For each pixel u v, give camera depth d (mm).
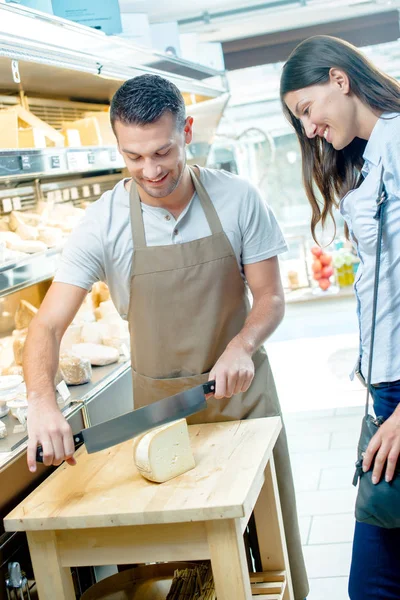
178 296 2111
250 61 6277
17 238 2578
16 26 2150
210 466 1857
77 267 2086
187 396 1846
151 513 1668
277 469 2324
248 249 2164
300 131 1998
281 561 2098
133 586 2119
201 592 1963
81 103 3602
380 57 6152
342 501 3424
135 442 1870
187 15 5801
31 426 1749
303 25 6066
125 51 3008
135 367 2248
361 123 1812
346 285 7598
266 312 2100
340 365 5496
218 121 5344
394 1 5812
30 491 1999
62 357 2535
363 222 1823
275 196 7379
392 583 1914
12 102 2939
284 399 4992
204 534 1720
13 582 1853
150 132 1785
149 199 2064
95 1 2961
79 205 3518
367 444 1832
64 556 1813
